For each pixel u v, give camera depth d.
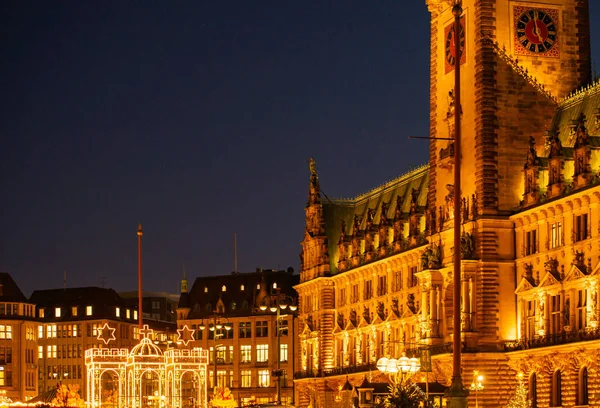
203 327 143.00
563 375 115.81
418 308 153.75
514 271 127.81
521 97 130.38
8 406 94.44
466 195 133.00
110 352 118.38
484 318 126.94
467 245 128.75
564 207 117.50
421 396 84.44
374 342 170.62
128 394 117.50
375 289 172.62
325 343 190.50
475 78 131.50
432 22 145.00
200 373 120.44
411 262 158.62
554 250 119.50
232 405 143.12
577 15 133.38
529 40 131.75
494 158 129.00
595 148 114.88
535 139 130.25
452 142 136.00
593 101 122.81
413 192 160.38
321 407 187.62
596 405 109.25
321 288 192.12
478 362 125.94
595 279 111.38
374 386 122.12
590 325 111.50
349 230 194.50
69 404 140.75
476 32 131.88
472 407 125.12
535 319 122.81
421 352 98.56
